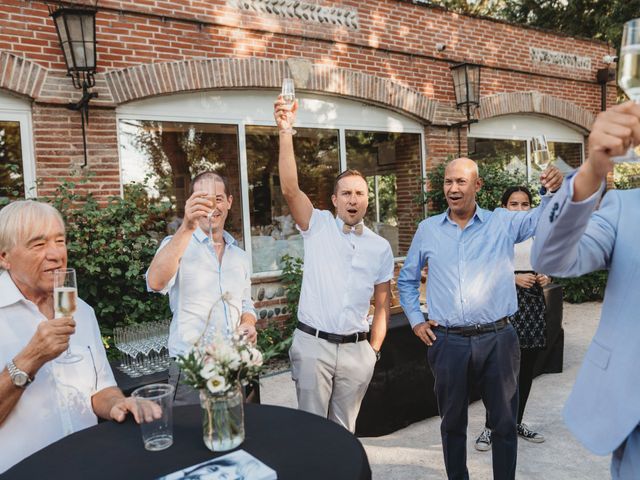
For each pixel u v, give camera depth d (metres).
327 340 2.61
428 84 7.28
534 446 3.38
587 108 9.37
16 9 4.53
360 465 1.41
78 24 4.47
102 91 4.93
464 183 2.65
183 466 1.43
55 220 1.78
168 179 5.52
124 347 2.93
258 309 5.88
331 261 2.64
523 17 15.57
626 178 10.73
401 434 3.68
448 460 2.66
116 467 1.43
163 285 2.25
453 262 2.65
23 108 4.69
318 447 1.52
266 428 1.67
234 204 5.93
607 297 1.40
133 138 5.29
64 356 1.75
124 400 1.83
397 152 7.22
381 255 2.75
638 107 0.95
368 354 2.70
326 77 6.27
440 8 7.38
